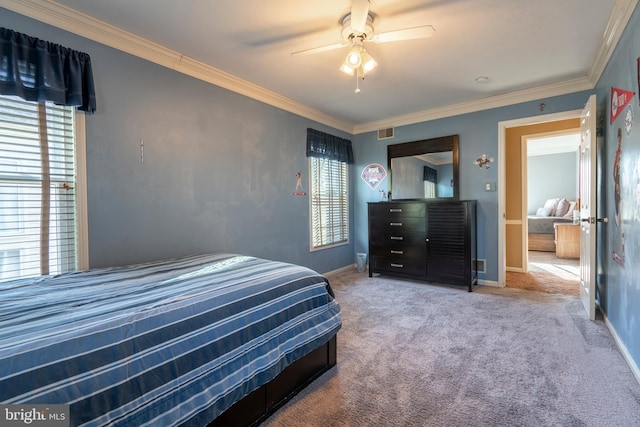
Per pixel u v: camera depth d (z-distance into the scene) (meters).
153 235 2.49
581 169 3.16
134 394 1.01
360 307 3.14
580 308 3.04
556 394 1.69
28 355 0.88
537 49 2.57
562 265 5.28
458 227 3.70
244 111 3.26
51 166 2.00
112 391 0.96
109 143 2.24
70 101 1.99
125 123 2.32
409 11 2.06
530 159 7.81
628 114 1.99
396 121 4.56
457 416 1.53
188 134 2.75
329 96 3.65
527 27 2.25
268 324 1.53
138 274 1.83
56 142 2.02
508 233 4.88
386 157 4.72
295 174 3.92
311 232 4.18
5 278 1.85
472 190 4.01
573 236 5.89
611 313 2.47
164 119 2.57
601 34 2.34
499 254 3.85
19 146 1.88
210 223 2.93
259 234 3.43
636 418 1.49
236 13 2.06
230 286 1.57
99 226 2.18
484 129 3.90
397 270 4.18
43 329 1.02
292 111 3.86
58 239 2.03
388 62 2.78
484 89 3.48
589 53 2.64
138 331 1.11
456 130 4.10
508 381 1.82
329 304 1.99
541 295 3.51
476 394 1.70
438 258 3.86
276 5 1.98
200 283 1.61
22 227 1.91
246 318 1.45
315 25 2.22
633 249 1.91
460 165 4.08
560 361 2.03
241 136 3.22
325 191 4.47
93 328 1.05
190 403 1.15
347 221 4.93
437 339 2.40
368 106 4.04
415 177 4.41
